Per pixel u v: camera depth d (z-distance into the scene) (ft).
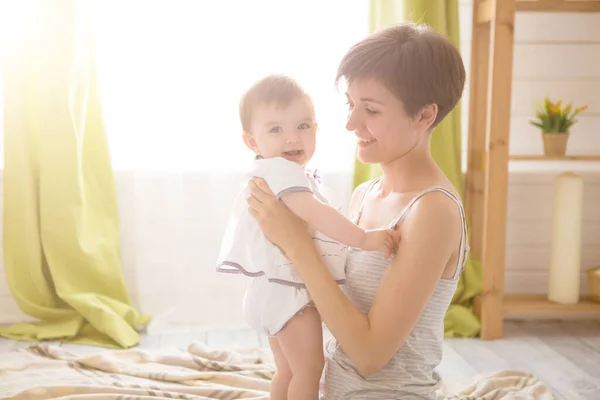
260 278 5.27
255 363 8.76
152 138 10.73
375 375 4.54
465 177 11.41
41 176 10.29
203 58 10.65
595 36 11.50
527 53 11.46
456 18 10.65
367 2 10.76
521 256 11.66
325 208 4.72
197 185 10.85
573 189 10.53
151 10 10.57
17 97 10.14
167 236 10.87
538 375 8.82
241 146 10.81
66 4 10.01
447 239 4.26
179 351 9.03
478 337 10.41
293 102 5.32
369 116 4.50
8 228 10.35
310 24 10.71
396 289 4.23
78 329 10.20
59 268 10.41
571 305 10.53
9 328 10.32
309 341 5.07
